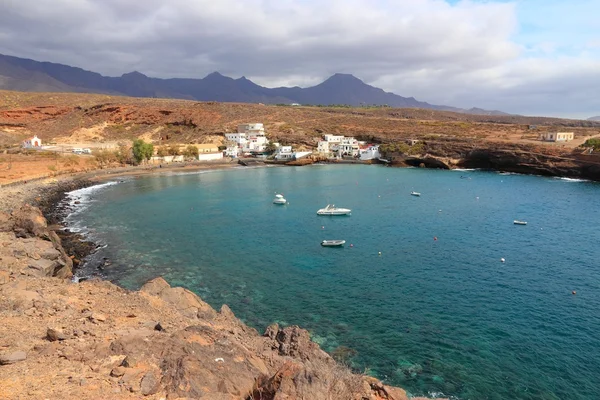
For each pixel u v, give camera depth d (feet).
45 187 302.66
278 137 601.62
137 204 270.26
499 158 430.20
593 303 117.60
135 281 136.36
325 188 335.06
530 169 405.59
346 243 182.60
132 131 643.04
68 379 43.11
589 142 379.76
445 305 117.91
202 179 393.50
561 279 135.95
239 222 222.69
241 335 80.89
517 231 196.54
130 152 471.62
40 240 140.36
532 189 314.35
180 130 647.15
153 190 327.67
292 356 71.87
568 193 293.84
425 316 111.34
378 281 136.98
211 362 48.88
